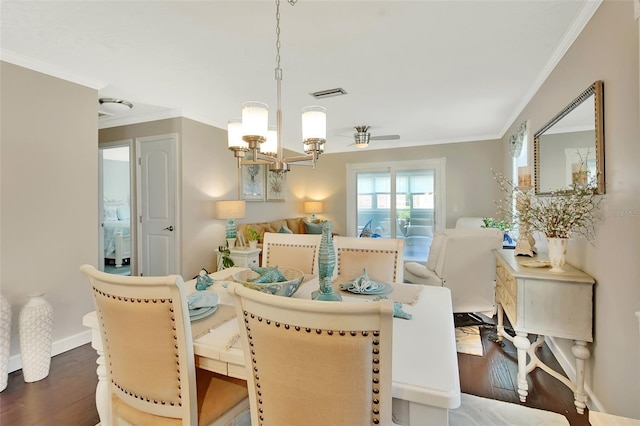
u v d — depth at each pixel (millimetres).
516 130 4059
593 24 1829
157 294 1038
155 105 3611
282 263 2414
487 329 3125
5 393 2064
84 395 2047
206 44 2209
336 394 812
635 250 1452
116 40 2154
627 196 1507
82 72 2662
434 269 3199
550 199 2521
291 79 2834
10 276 2336
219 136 4395
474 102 3537
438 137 5590
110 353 1210
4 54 2279
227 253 3928
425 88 3094
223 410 1241
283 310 804
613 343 1650
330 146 6309
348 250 2236
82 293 2758
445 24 1983
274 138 2014
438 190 5922
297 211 6715
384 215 6426
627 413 1534
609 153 1676
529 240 2541
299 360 825
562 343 2350
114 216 6789
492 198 5520
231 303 1584
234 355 1076
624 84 1518
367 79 2855
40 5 1763
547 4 1799
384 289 1750
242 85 2975
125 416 1203
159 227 3955
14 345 2342
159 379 1109
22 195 2402
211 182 4270
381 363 779
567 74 2240
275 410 902
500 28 2037
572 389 1945
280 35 2084
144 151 4020
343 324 760
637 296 1444
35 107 2469
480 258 2943
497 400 2002
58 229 2609
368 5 1782
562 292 1887
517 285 1969
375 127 4746
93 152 2859
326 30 2035
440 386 863
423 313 1410
